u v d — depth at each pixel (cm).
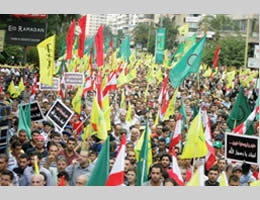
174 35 12950
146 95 3388
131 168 1388
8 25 2812
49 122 2069
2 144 1562
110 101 3184
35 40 2820
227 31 11394
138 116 2570
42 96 3053
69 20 5528
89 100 3216
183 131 1969
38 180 1220
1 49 3616
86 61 4350
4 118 1575
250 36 10925
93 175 1163
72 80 2800
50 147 1433
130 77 3509
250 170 1590
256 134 2070
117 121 2436
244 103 1848
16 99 2739
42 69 2311
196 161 1524
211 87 5628
